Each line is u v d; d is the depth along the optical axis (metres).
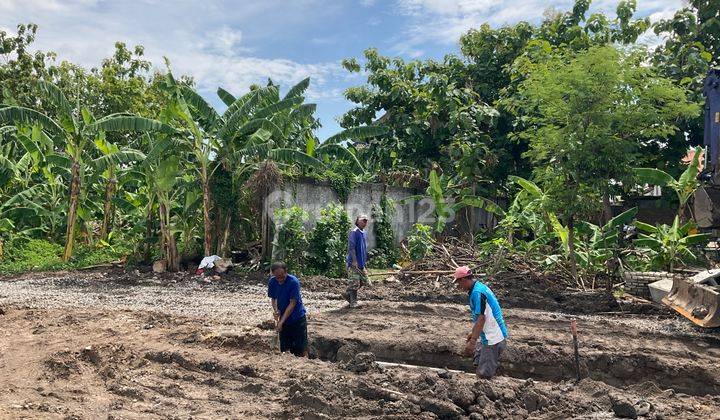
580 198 11.74
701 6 19.92
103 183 19.33
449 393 5.44
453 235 20.31
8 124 20.62
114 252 17.72
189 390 5.91
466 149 19.34
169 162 14.59
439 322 9.23
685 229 12.46
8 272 15.48
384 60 23.73
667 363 7.16
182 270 15.28
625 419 5.23
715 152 9.30
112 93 25.58
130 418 5.02
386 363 7.12
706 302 8.26
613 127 12.23
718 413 5.42
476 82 23.59
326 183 16.20
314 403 5.32
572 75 11.63
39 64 24.89
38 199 19.09
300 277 13.36
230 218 15.45
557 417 5.26
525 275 12.59
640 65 12.78
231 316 9.50
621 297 11.17
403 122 21.58
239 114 14.49
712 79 9.46
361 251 10.36
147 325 8.55
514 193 21.95
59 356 6.74
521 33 22.64
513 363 7.46
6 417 4.86
